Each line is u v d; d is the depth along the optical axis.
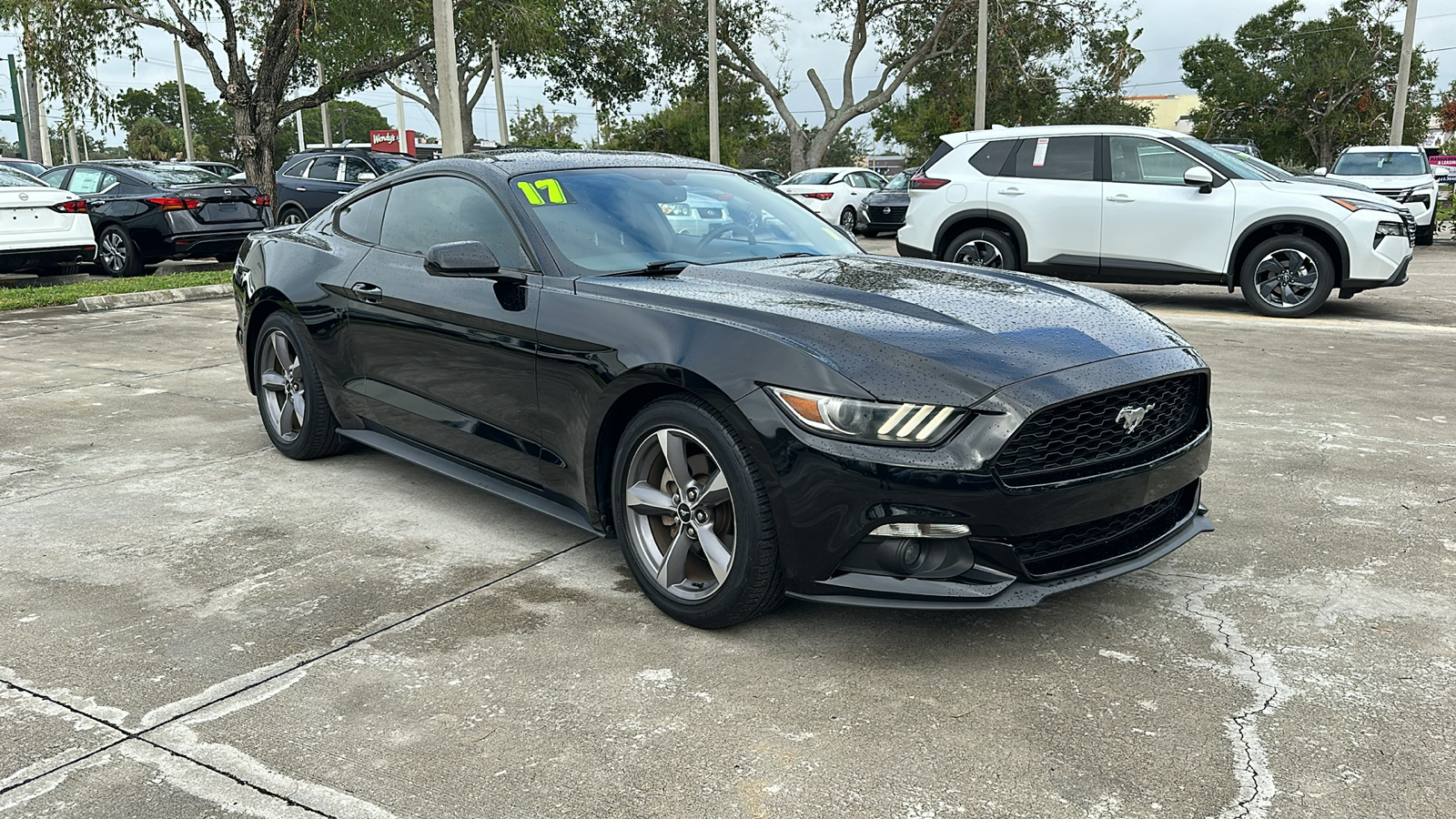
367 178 17.91
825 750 2.41
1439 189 19.45
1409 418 5.56
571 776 2.30
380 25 18.38
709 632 3.04
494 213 3.77
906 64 35.03
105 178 13.53
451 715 2.56
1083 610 3.19
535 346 3.38
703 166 4.44
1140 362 2.95
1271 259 9.13
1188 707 2.60
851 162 83.19
